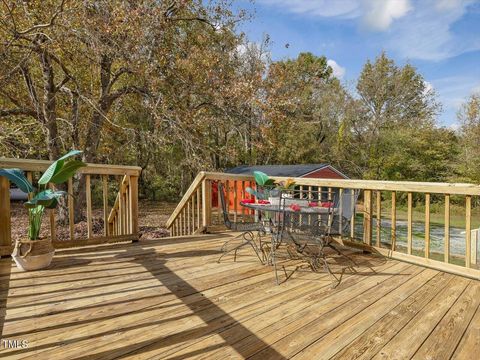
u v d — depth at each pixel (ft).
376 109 68.74
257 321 6.72
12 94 28.58
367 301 7.83
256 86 30.45
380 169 61.87
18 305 7.25
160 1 26.53
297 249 12.07
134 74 27.48
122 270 9.85
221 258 11.41
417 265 10.85
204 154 31.50
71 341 5.82
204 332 6.23
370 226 12.51
